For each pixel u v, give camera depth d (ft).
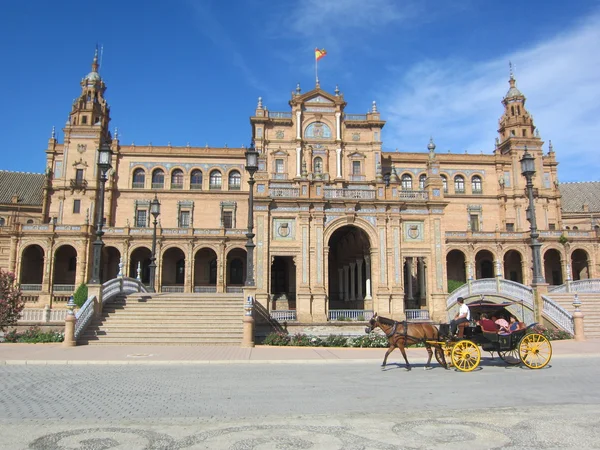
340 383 44.06
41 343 77.97
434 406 34.53
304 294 111.14
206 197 217.15
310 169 200.13
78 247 183.01
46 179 216.54
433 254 117.91
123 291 104.06
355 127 207.82
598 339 87.20
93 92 225.97
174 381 45.16
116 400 36.47
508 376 48.34
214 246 191.93
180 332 82.33
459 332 54.19
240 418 31.01
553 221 226.79
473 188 230.27
